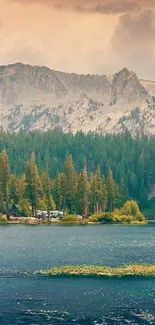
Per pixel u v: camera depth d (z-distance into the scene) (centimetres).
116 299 7444
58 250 12725
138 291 7919
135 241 15300
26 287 8150
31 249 12950
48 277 8888
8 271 9456
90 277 8919
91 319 6488
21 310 6869
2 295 7638
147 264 10150
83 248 13250
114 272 9231
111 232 19012
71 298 7494
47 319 6475
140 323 6344
